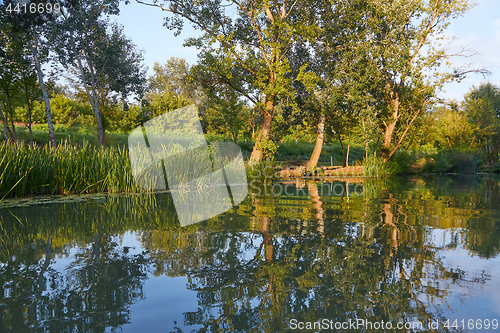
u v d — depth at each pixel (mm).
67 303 1394
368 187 7430
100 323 1219
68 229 2891
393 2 12320
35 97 13289
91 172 6078
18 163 5285
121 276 1712
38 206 4379
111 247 2270
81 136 20000
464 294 1464
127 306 1362
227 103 13891
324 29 13055
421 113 14133
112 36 17719
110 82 18828
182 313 1299
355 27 13391
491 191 6570
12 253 2158
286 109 15961
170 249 2199
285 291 1510
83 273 1763
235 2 12180
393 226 2934
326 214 3584
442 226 2920
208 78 12773
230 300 1415
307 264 1880
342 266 1839
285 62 11398
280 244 2309
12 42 12227
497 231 2736
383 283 1597
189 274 1732
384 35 13055
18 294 1494
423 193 6062
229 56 11688
